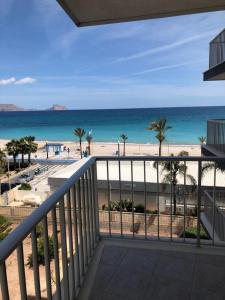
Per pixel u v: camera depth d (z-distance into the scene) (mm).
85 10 2631
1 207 12602
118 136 58188
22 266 1072
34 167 31375
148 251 2482
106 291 1980
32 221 1184
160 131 27797
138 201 10664
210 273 2154
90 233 2393
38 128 75562
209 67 8977
